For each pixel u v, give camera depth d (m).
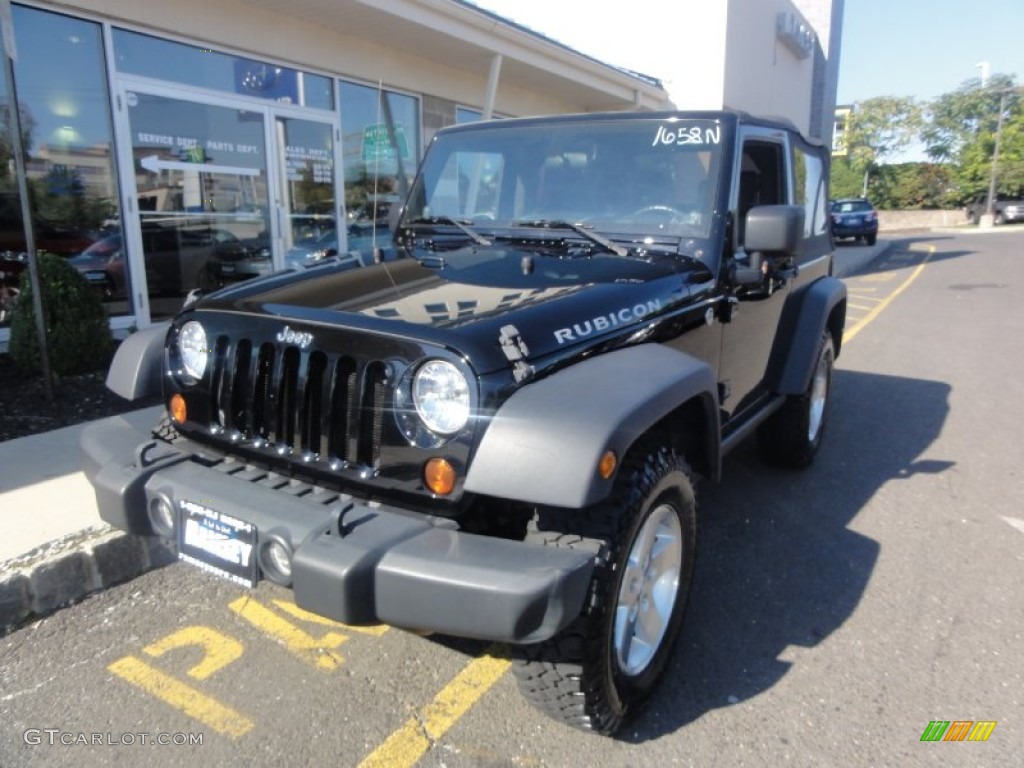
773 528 3.99
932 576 3.50
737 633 3.03
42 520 3.44
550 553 1.98
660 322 2.72
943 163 49.66
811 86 23.34
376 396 2.20
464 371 2.06
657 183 3.29
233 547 2.22
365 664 2.81
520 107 12.40
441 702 2.59
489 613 1.87
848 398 6.74
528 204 3.52
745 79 16.84
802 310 4.32
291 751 2.35
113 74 6.74
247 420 2.49
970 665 2.82
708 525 4.02
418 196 3.88
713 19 15.33
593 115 3.54
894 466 4.96
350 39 9.05
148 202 7.23
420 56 10.12
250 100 8.05
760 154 3.66
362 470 2.23
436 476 2.08
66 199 6.62
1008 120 46.72
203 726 2.46
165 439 2.80
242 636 2.97
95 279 6.89
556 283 2.66
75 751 2.33
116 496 2.45
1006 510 4.26
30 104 6.30
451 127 3.94
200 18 7.32
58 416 4.88
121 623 3.04
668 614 2.62
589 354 2.38
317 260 3.27
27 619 3.02
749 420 3.71
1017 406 6.47
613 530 2.17
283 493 2.29
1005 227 41.50
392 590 1.94
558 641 2.14
